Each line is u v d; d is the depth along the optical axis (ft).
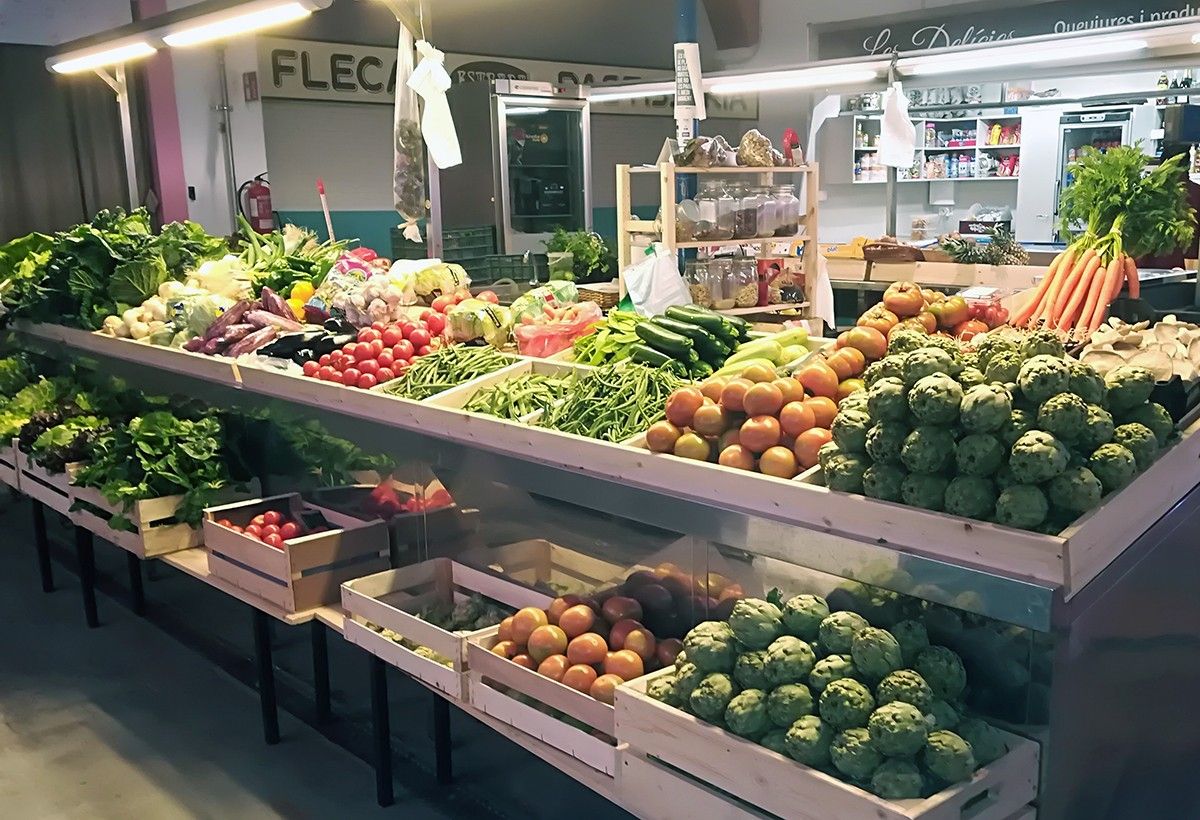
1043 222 30.04
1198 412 7.38
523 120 26.12
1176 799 7.70
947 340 6.88
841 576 6.53
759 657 6.28
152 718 12.21
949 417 6.07
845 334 7.85
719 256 18.71
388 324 13.02
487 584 9.90
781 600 6.94
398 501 10.76
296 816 10.12
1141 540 6.44
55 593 16.34
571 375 9.75
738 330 9.59
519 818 9.86
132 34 15.92
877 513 6.32
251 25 13.87
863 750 5.69
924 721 5.68
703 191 17.24
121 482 12.43
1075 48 15.80
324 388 11.11
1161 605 6.90
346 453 11.22
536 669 7.95
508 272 21.58
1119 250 10.42
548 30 33.94
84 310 16.20
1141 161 10.39
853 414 6.61
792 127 37.99
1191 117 20.77
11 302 17.81
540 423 8.84
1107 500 6.00
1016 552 5.72
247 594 11.00
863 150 35.04
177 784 10.78
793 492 6.75
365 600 9.27
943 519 6.00
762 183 18.56
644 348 9.34
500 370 10.41
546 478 8.47
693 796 6.48
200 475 12.59
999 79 20.86
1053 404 5.95
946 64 17.65
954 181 35.12
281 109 28.17
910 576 6.15
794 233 17.24
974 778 5.64
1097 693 6.34
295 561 10.27
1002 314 8.43
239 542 10.89
